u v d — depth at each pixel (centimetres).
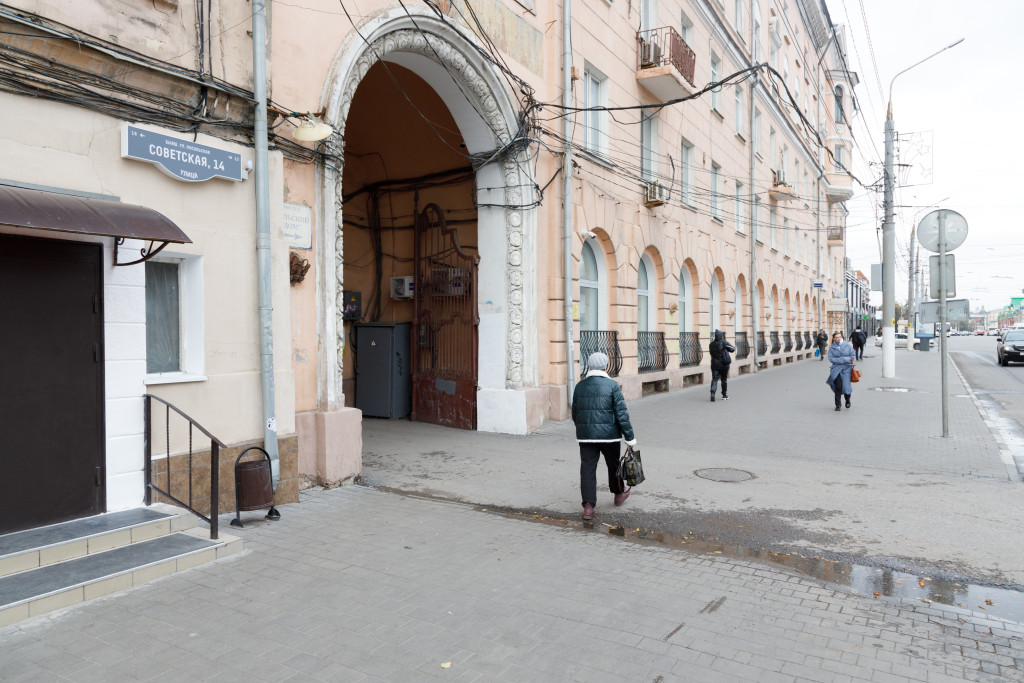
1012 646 376
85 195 504
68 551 464
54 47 483
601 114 1402
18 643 369
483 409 1121
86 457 515
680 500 693
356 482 765
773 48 2841
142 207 496
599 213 1351
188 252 584
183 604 425
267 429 639
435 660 356
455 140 1179
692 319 1975
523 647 372
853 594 452
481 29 980
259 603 429
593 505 633
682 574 489
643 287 1684
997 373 2500
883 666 352
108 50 509
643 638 384
